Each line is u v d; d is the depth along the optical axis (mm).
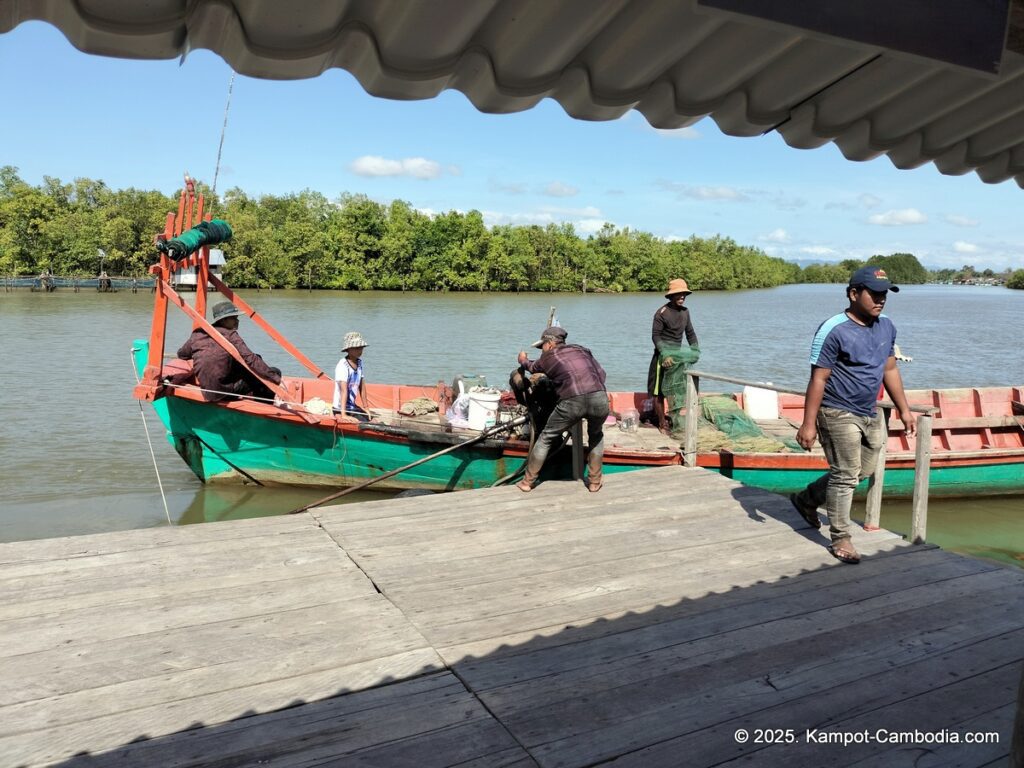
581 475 6422
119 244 62969
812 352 4504
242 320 33531
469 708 2943
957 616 3867
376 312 41000
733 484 6238
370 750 2672
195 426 9156
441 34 2230
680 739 2777
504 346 25703
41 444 11523
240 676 3137
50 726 2777
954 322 47938
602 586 4164
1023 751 1727
